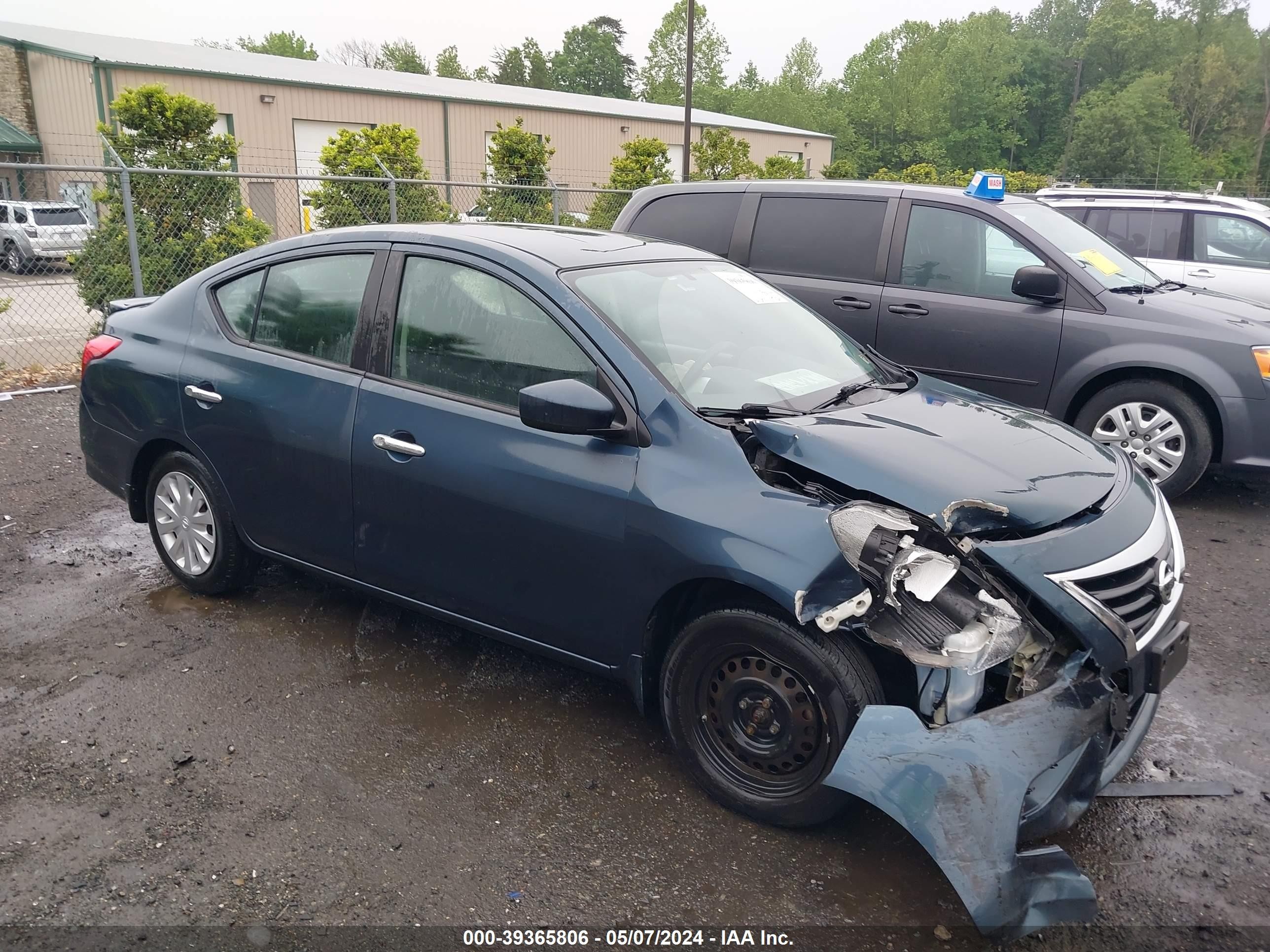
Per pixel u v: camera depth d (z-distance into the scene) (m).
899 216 6.56
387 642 4.16
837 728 2.73
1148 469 6.04
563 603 3.27
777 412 3.18
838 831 2.97
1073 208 10.52
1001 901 2.36
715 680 3.01
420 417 3.50
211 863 2.77
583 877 2.75
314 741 3.40
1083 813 2.80
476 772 3.24
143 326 4.47
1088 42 95.56
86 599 4.54
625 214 7.70
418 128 31.36
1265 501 6.39
